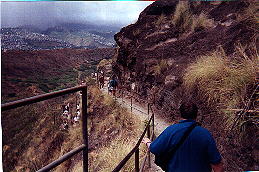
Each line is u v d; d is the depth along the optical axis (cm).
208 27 984
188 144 223
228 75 556
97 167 589
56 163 171
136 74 1262
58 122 1237
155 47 1221
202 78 605
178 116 795
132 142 645
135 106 1090
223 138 494
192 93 655
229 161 464
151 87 1081
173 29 1209
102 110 1191
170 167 228
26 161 1059
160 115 901
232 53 675
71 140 1202
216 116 535
